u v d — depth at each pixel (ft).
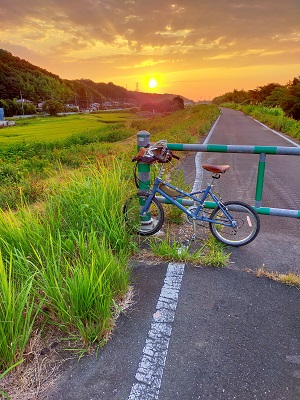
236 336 7.36
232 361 6.66
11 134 144.36
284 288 9.18
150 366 6.55
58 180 16.67
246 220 14.17
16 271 8.56
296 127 49.24
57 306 7.48
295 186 20.29
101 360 6.71
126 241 11.06
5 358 6.31
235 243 11.73
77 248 10.08
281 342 7.17
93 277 7.93
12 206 18.97
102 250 9.01
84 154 46.73
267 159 29.14
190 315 8.08
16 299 7.04
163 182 11.84
